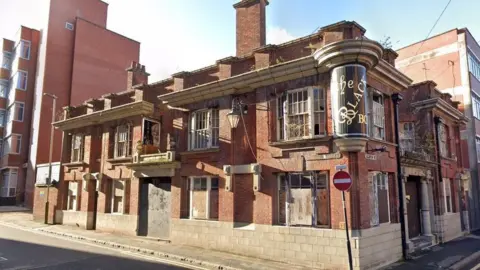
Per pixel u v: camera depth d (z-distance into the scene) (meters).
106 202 19.58
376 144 12.45
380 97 13.55
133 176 18.16
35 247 14.59
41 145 33.75
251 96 14.00
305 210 12.06
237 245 13.31
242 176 13.78
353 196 10.93
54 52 35.28
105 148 20.19
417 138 17.44
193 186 15.56
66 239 17.19
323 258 11.16
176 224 15.53
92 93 37.00
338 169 11.21
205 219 14.84
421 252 14.12
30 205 34.12
